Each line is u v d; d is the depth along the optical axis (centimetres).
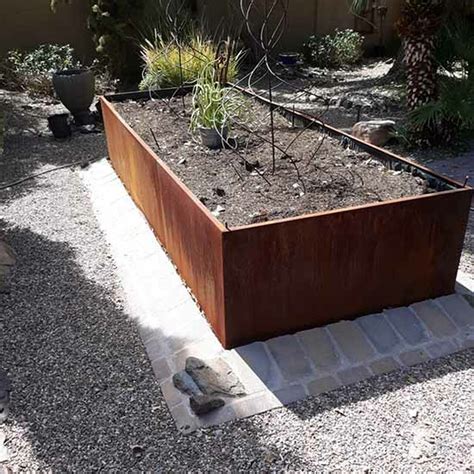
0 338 268
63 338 268
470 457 196
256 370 235
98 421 216
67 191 464
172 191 293
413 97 520
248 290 237
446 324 264
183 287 302
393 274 263
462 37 514
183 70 601
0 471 195
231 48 596
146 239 362
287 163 348
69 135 611
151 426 213
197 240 261
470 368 240
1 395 230
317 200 283
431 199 253
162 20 789
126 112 487
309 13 1012
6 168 522
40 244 367
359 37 1020
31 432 212
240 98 468
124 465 196
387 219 249
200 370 232
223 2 924
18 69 802
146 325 276
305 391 227
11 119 679
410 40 505
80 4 862
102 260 346
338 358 243
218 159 362
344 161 346
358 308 264
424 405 220
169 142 403
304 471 192
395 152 526
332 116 668
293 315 252
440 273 273
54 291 310
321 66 985
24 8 837
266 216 264
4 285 314
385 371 238
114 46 805
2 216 413
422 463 194
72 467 196
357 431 208
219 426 211
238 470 193
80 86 625
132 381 238
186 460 197
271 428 210
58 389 234
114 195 442
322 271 247
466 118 486
